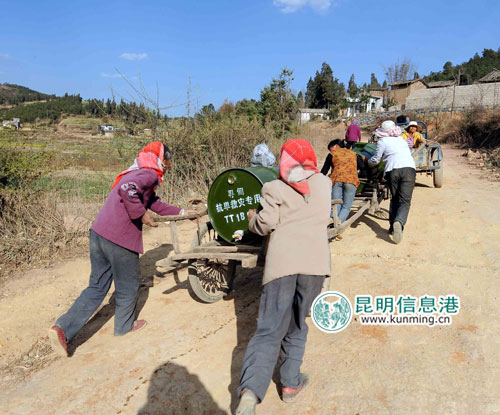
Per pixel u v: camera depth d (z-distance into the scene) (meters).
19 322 4.34
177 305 4.77
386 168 6.30
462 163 15.54
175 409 3.06
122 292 4.02
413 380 3.19
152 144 4.04
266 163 5.98
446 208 7.99
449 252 5.75
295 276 2.88
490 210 7.61
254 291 5.05
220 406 3.06
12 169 6.42
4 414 3.06
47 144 7.71
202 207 8.66
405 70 55.25
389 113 40.00
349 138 9.35
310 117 64.00
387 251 5.95
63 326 3.62
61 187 7.78
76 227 7.00
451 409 2.88
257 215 3.02
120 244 3.82
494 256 5.48
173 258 4.13
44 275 5.57
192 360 3.63
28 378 3.52
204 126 10.50
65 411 3.08
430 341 3.70
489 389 3.05
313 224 2.96
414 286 4.79
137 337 4.09
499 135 20.80
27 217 6.72
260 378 2.60
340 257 5.84
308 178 3.04
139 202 3.66
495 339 3.66
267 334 2.79
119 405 3.13
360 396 3.05
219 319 4.37
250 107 16.02
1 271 5.65
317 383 3.23
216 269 4.85
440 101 38.53
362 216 7.93
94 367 3.61
